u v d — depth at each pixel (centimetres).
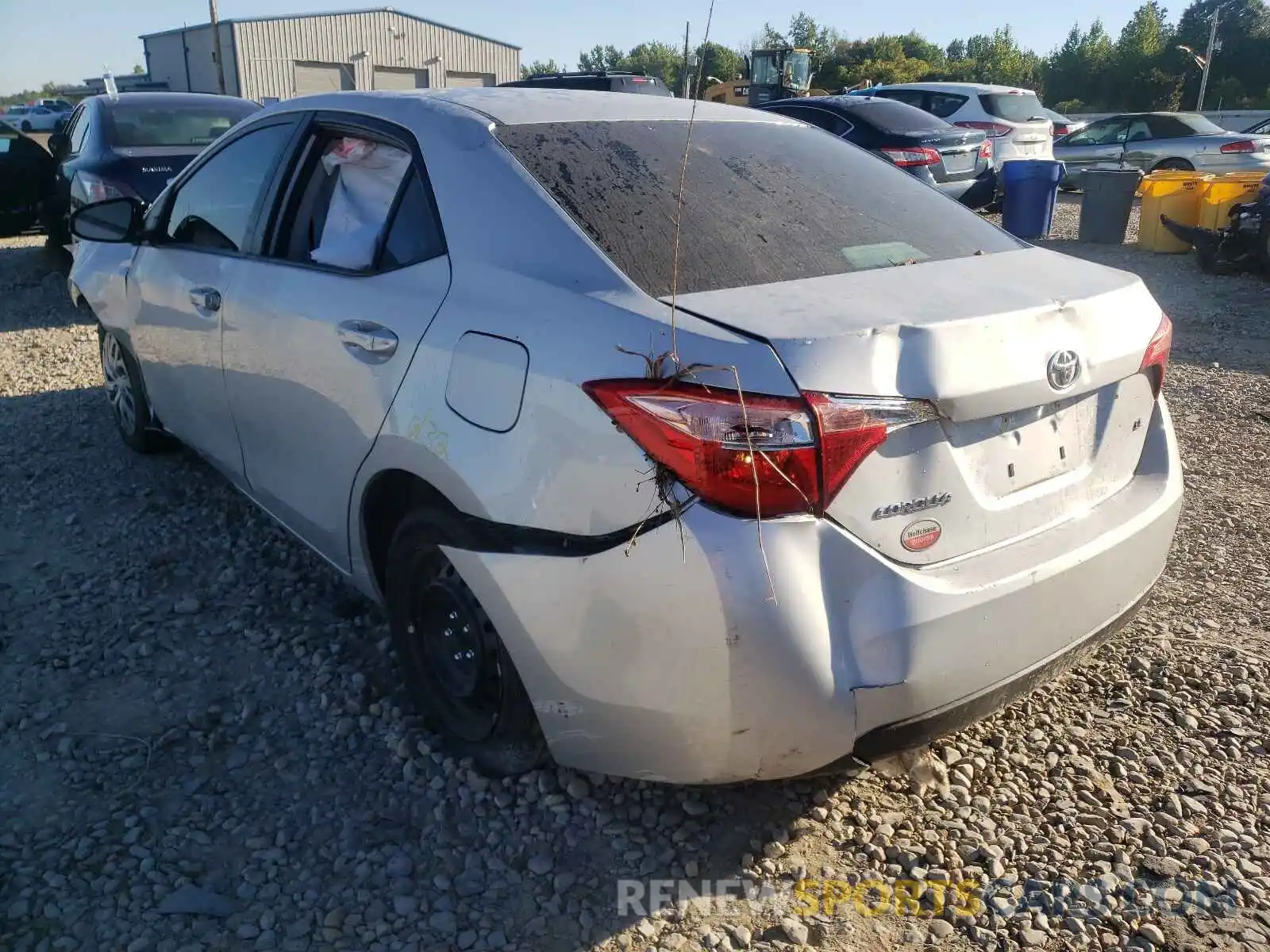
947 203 340
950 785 295
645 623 228
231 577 404
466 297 271
